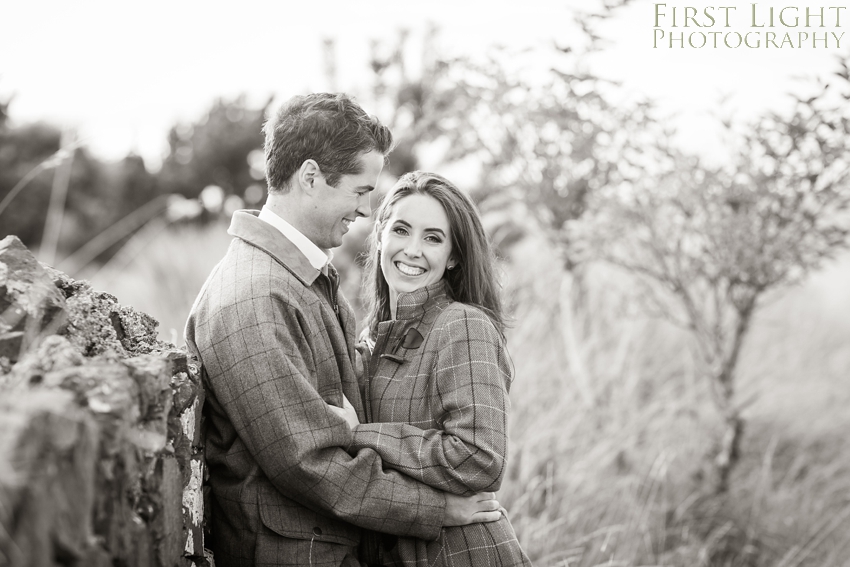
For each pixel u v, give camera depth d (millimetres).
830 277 6133
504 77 3715
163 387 1494
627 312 4152
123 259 8000
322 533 1954
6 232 8680
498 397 2006
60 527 1088
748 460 4047
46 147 9172
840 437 4387
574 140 3646
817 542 3328
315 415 1859
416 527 1934
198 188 9250
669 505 3586
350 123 1999
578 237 3889
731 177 3369
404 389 2088
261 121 9453
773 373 4824
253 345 1843
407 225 2170
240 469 1942
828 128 3023
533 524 3084
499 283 2328
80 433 1131
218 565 2008
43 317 1509
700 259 3566
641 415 4027
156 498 1465
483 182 4355
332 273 2129
